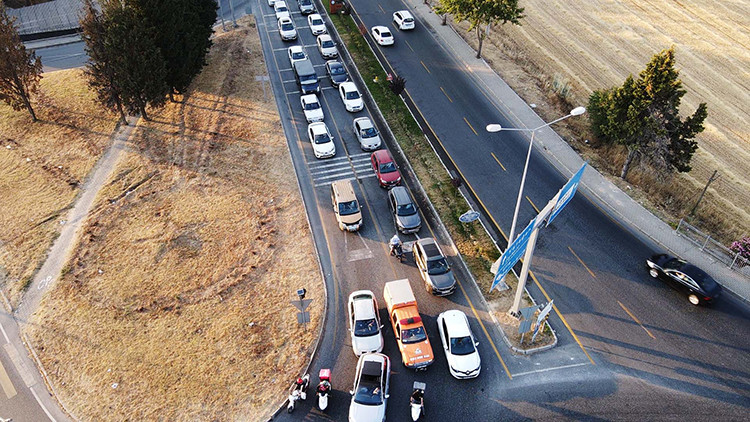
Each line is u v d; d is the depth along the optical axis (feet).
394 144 135.64
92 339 88.58
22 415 77.87
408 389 80.33
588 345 86.69
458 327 84.38
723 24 208.64
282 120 144.36
